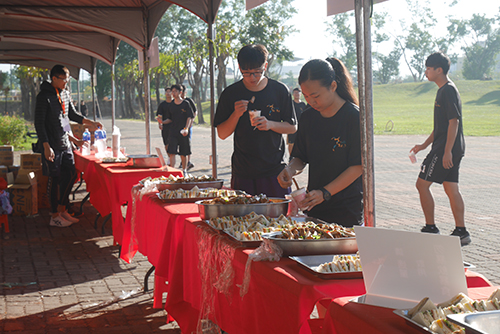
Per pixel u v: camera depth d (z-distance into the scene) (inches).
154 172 210.8
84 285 177.2
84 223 283.0
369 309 55.2
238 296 85.4
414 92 2674.7
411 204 330.0
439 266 54.9
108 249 228.1
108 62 431.5
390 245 58.1
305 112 115.6
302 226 88.4
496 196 357.1
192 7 222.4
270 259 78.9
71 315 148.4
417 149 221.1
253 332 80.4
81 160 303.3
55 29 411.2
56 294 167.3
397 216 289.9
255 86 152.2
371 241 59.6
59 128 264.8
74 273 191.5
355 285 65.9
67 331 136.7
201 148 808.9
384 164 570.6
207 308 98.2
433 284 55.7
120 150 299.1
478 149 769.6
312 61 105.7
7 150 338.6
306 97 107.1
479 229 252.2
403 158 634.2
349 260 72.0
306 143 115.9
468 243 221.6
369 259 60.0
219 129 156.4
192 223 108.9
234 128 152.8
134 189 166.4
